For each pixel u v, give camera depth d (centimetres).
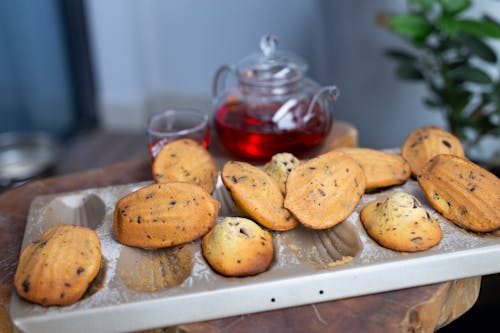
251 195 54
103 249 53
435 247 51
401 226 52
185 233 52
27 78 138
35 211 60
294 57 68
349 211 54
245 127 66
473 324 80
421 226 51
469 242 52
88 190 62
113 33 151
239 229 51
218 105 70
